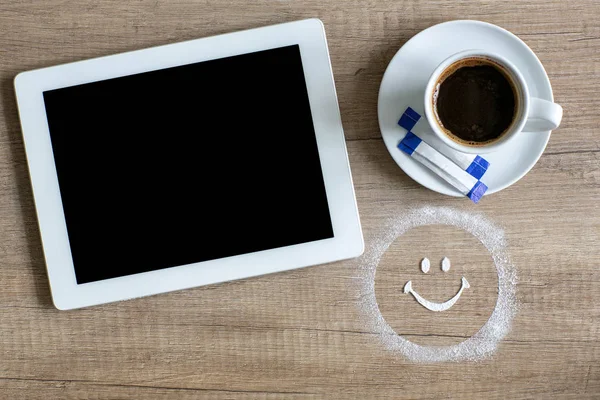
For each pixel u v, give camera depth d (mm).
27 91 821
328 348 848
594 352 843
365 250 843
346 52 837
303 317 847
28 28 838
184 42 819
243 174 820
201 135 819
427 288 845
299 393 849
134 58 819
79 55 839
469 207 842
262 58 818
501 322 845
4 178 842
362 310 846
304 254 822
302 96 819
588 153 837
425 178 812
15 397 848
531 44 836
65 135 821
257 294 846
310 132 819
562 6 834
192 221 821
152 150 820
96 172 821
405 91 811
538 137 808
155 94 819
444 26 807
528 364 846
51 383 848
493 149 767
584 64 836
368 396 848
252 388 850
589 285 842
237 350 848
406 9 836
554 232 841
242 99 819
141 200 821
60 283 823
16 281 844
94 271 823
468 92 784
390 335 847
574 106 837
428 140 806
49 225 823
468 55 771
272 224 821
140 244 822
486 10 836
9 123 840
